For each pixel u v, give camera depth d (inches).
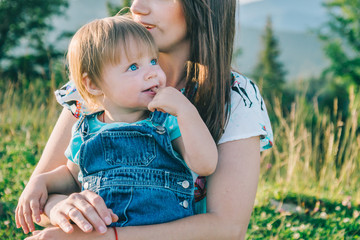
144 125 56.8
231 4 62.1
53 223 50.8
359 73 775.7
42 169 64.9
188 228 51.3
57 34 659.4
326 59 828.0
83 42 56.9
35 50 641.0
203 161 51.3
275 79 1141.1
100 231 47.6
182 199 55.7
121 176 54.9
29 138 185.3
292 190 147.9
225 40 60.8
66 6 679.1
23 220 57.4
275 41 1301.7
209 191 55.4
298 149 167.5
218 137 56.4
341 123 166.6
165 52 63.3
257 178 56.2
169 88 53.4
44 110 215.8
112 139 56.6
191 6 59.1
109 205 53.8
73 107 65.4
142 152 55.9
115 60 54.5
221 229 52.5
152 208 53.6
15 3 654.5
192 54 61.2
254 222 116.3
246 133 56.2
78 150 59.2
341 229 117.3
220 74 58.6
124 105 56.2
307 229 113.6
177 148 57.4
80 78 58.2
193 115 51.9
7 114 221.9
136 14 61.3
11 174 138.7
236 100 58.5
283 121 177.3
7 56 643.5
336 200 141.3
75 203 49.8
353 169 160.2
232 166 55.1
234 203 53.7
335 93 766.5
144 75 54.8
